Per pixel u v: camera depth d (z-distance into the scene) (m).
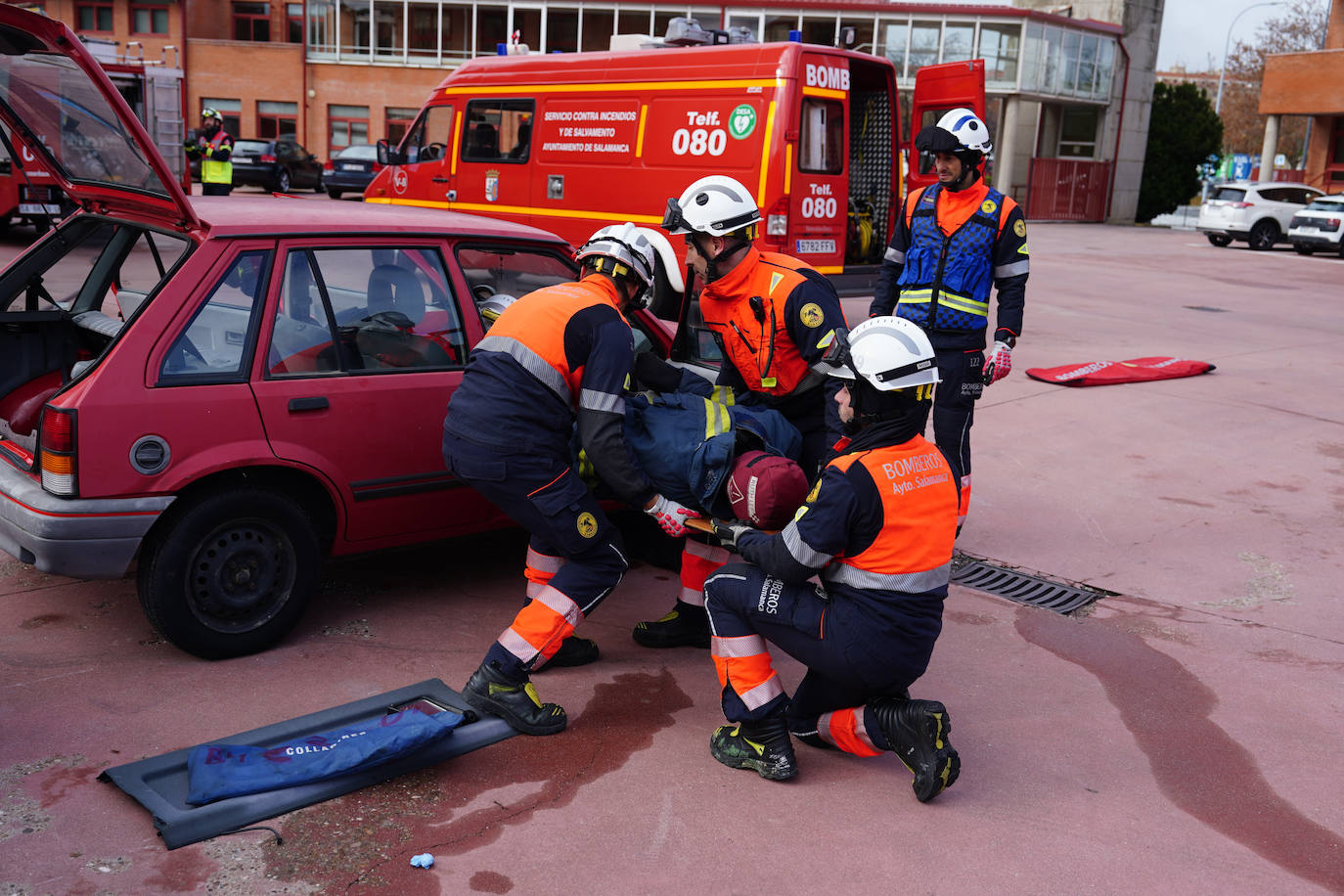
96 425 3.62
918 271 5.08
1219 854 3.12
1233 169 42.50
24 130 4.43
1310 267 22.98
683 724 3.78
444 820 3.12
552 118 11.20
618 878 2.89
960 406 5.10
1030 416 8.45
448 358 4.46
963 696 4.06
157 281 4.10
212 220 3.98
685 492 3.68
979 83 11.50
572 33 37.34
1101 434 7.97
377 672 4.00
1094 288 17.72
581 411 3.54
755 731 3.42
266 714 3.65
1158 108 40.38
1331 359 11.59
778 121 9.41
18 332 4.75
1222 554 5.67
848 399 3.22
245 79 39.84
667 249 3.96
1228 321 14.38
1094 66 37.12
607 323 3.58
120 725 3.54
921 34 34.50
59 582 4.70
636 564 5.38
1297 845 3.18
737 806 3.27
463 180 12.22
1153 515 6.26
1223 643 4.60
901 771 3.54
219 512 3.87
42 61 3.69
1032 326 13.34
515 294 4.89
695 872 2.93
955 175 4.96
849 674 3.24
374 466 4.22
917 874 2.97
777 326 3.96
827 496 3.11
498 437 3.56
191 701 3.71
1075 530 6.00
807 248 9.89
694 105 9.97
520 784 3.33
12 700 3.66
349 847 2.97
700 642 4.43
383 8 38.75
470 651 4.21
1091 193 39.28
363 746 3.25
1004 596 5.09
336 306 4.16
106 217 4.55
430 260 4.45
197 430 3.79
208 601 3.93
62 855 2.87
